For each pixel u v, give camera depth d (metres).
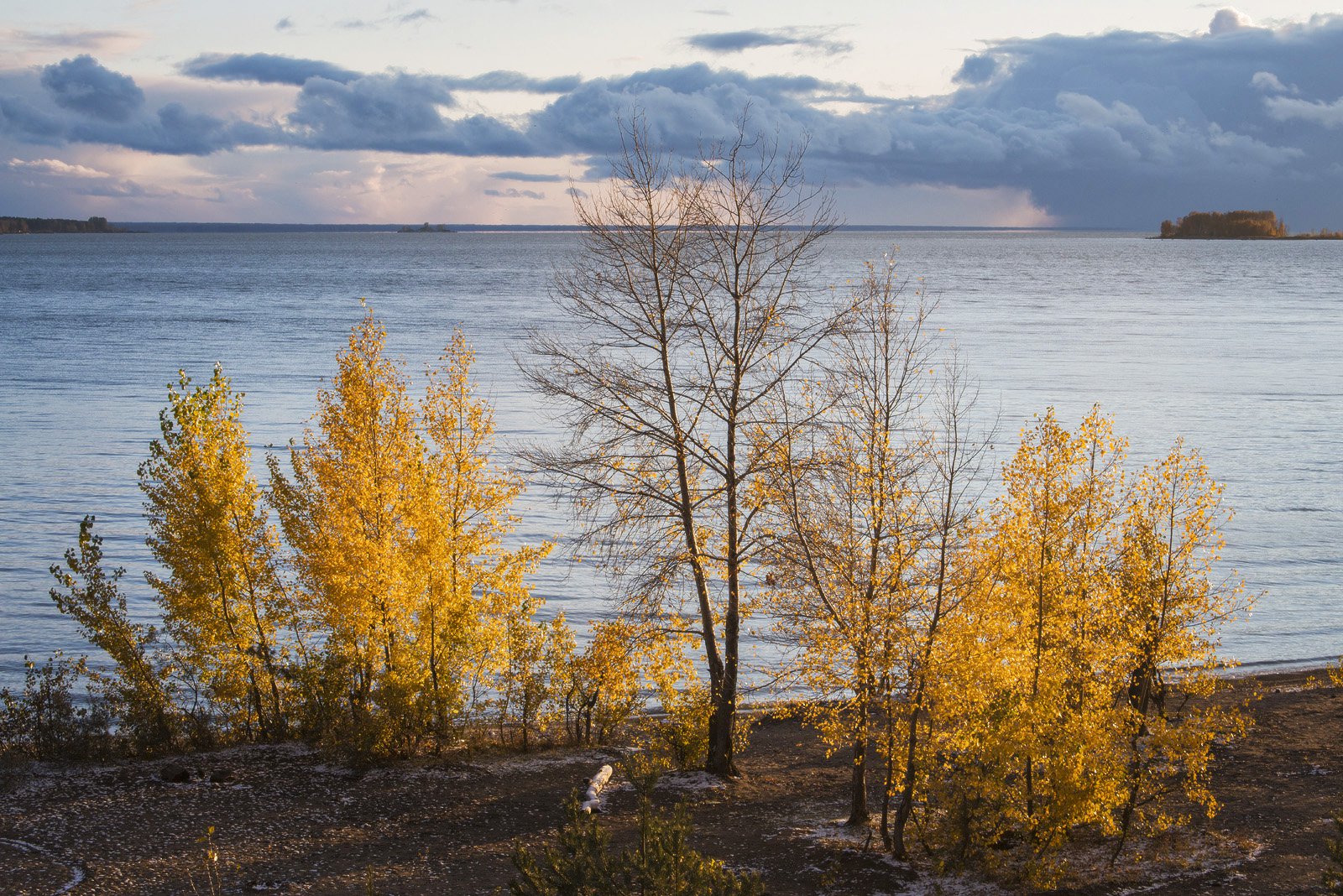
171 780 18.20
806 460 17.22
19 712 19.86
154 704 20.09
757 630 30.38
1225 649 29.94
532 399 74.38
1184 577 15.41
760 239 18.61
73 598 20.55
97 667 28.36
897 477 16.08
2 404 74.06
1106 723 14.53
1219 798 17.48
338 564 19.30
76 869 14.30
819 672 16.25
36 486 50.53
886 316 17.22
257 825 16.20
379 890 13.74
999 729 13.97
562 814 16.84
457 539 20.58
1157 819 15.06
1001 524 15.45
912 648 14.87
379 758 19.42
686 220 18.62
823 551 16.16
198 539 19.67
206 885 13.87
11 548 40.50
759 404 18.89
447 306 155.62
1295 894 13.20
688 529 18.81
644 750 20.78
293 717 21.45
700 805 17.78
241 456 20.42
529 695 21.09
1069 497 14.70
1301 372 89.62
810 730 23.58
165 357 99.50
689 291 18.88
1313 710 22.95
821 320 19.25
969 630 14.64
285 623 21.00
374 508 19.73
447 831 16.08
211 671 20.70
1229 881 13.77
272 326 127.75
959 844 14.84
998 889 13.83
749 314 18.89
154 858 14.76
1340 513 45.19
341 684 20.12
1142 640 14.88
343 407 20.19
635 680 20.67
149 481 51.12
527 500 47.91
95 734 20.08
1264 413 70.00
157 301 166.38
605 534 23.27
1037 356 98.88
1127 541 15.48
